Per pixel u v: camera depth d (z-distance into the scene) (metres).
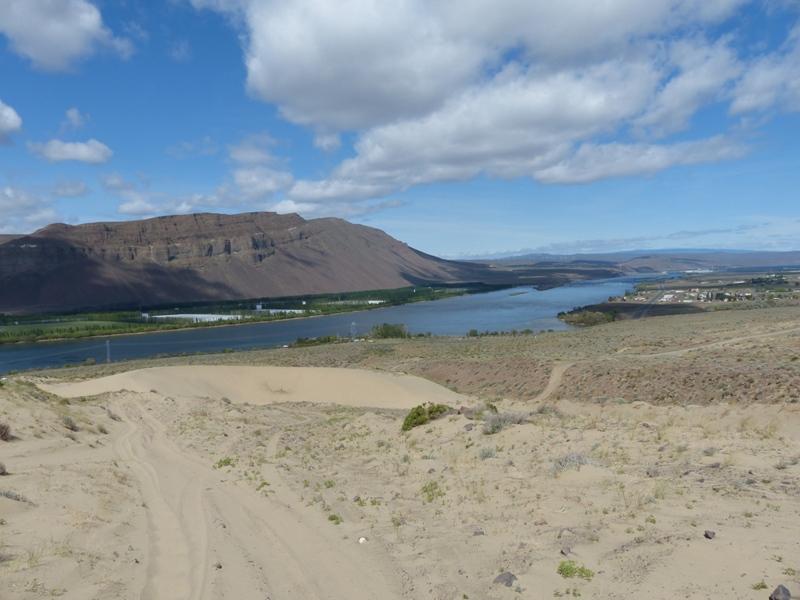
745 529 6.87
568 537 7.39
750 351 40.78
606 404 33.19
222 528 9.46
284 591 6.76
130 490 12.24
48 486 10.77
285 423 30.38
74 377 67.75
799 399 23.88
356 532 8.99
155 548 8.29
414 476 13.31
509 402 41.06
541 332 108.25
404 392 46.88
